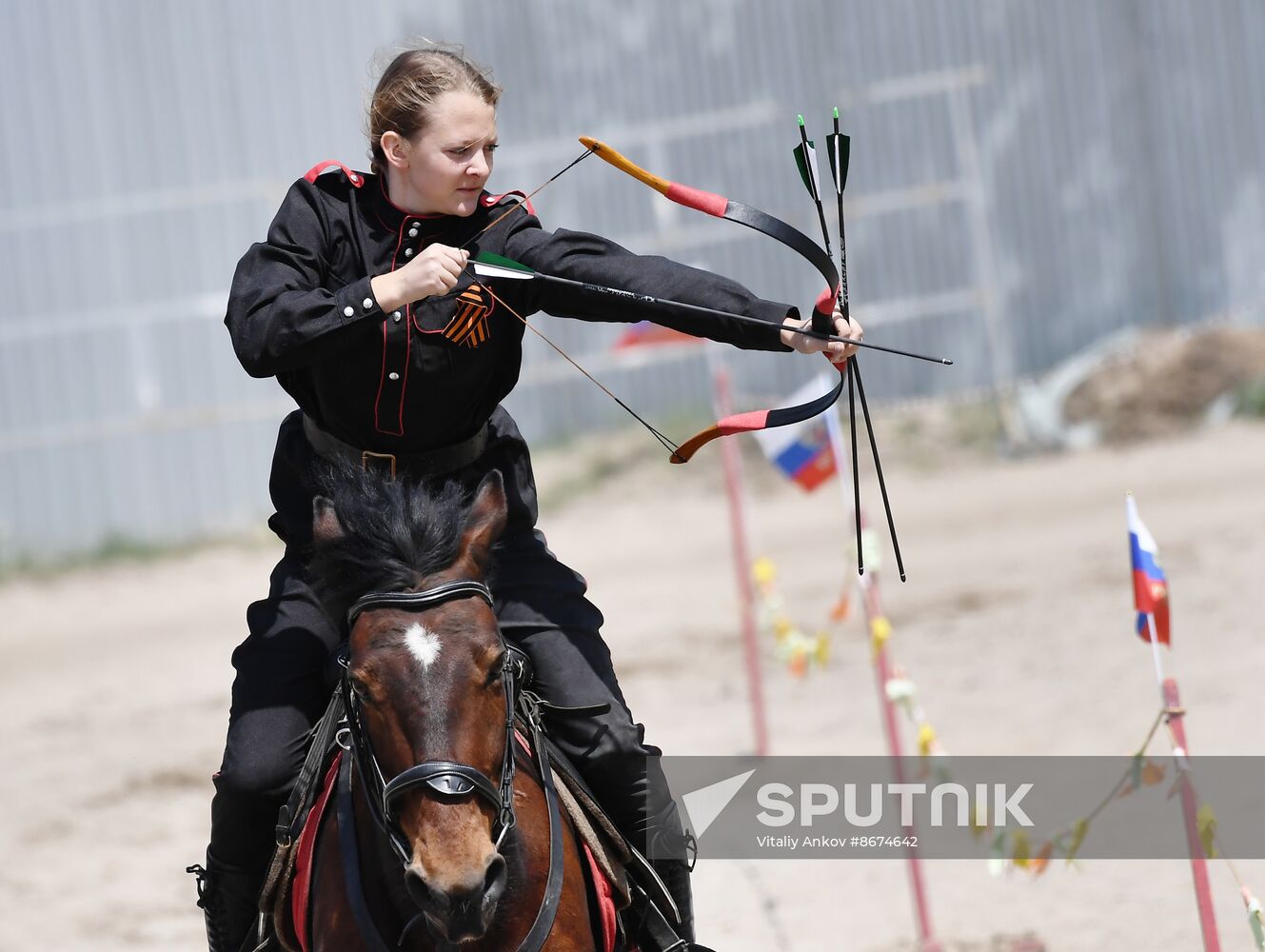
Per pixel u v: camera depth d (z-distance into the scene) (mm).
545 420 50281
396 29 50531
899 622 29484
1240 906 15945
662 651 29688
